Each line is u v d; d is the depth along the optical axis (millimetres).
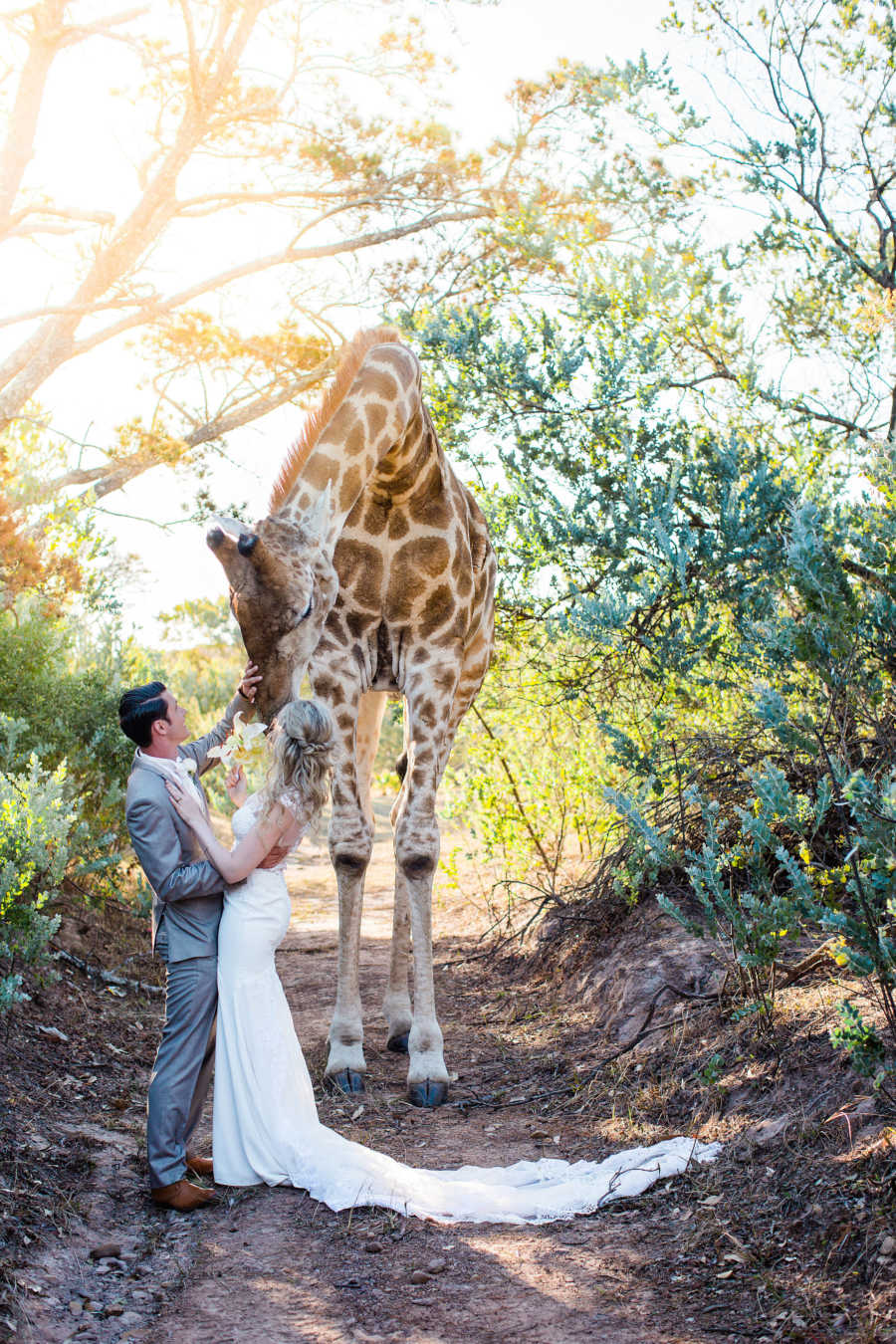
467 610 5594
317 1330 2871
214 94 11281
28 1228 3322
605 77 8672
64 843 5016
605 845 7262
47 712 7684
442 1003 6648
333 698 5316
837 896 4520
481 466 7977
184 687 19750
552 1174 3867
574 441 7281
